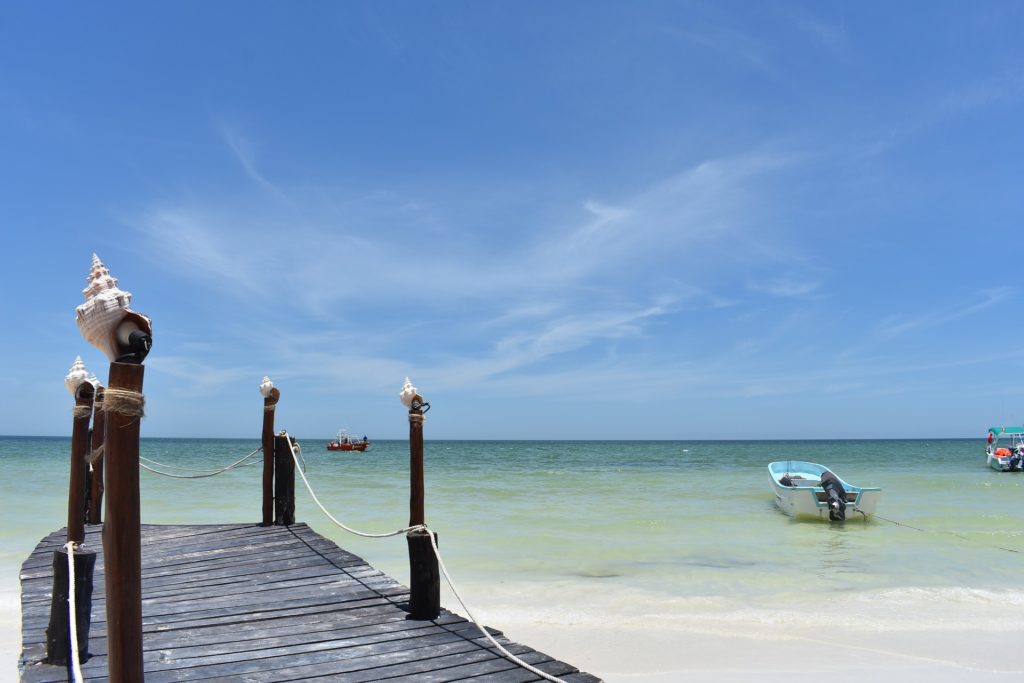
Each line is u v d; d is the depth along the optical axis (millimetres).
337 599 6648
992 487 30859
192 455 66375
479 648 5355
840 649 8508
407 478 34188
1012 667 7895
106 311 2734
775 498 24094
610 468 46531
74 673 3934
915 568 13070
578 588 11445
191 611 6266
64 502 22094
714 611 10133
